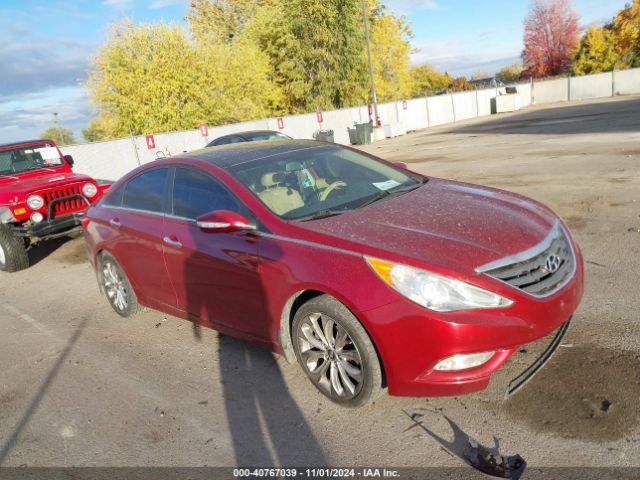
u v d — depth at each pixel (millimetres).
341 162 4273
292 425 3035
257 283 3359
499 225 3090
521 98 47094
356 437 2842
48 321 5422
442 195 3721
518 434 2646
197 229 3840
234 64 26562
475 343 2592
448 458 2570
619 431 2545
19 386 4035
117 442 3121
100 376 3996
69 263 7914
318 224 3270
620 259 4773
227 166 3961
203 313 3992
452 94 38375
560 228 3338
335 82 34781
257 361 3842
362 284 2789
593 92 45625
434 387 2697
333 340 3057
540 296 2744
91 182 8273
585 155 10984
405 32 43938
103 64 23281
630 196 7016
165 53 23812
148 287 4531
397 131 29266
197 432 3105
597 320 3652
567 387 2941
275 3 40219
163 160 4527
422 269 2680
